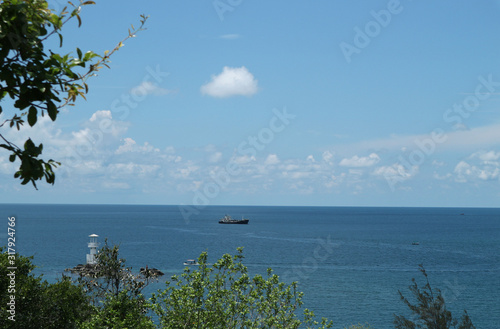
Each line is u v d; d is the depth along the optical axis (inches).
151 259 4493.1
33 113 141.9
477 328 2137.1
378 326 2101.4
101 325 818.2
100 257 1013.8
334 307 2488.9
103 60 152.8
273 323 693.9
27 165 139.4
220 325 695.7
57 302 908.0
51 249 5255.9
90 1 143.3
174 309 701.9
